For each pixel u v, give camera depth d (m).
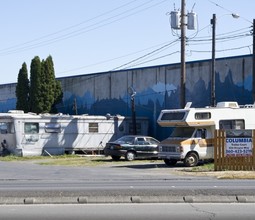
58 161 32.22
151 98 44.66
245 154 24.27
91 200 12.98
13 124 35.44
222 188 14.49
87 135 38.41
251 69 37.84
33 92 47.88
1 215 11.08
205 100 40.56
